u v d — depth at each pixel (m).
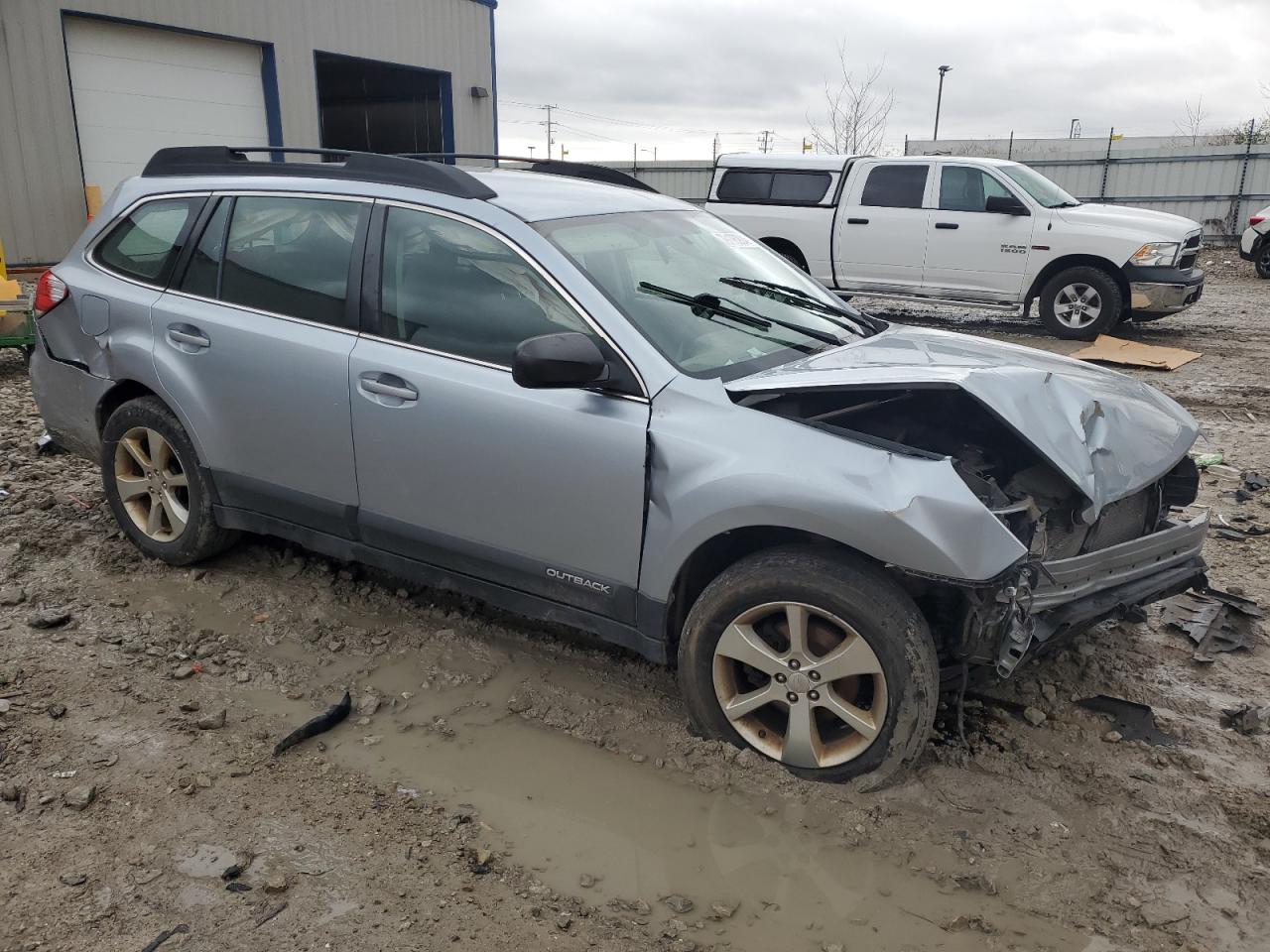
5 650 3.80
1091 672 3.87
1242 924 2.60
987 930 2.57
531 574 3.49
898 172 12.57
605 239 3.66
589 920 2.56
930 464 2.85
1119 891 2.72
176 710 3.46
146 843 2.78
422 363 3.56
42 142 12.95
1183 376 9.80
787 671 3.05
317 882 2.66
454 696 3.62
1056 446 3.07
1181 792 3.15
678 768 3.19
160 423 4.32
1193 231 11.68
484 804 3.02
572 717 3.49
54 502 5.26
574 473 3.28
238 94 15.49
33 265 13.04
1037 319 13.62
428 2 18.20
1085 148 30.56
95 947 2.40
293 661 3.81
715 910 2.60
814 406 3.48
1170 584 3.42
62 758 3.15
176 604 4.22
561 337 3.04
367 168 3.88
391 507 3.74
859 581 2.91
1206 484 6.25
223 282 4.12
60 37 12.97
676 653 3.38
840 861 2.81
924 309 14.87
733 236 4.40
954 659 3.13
